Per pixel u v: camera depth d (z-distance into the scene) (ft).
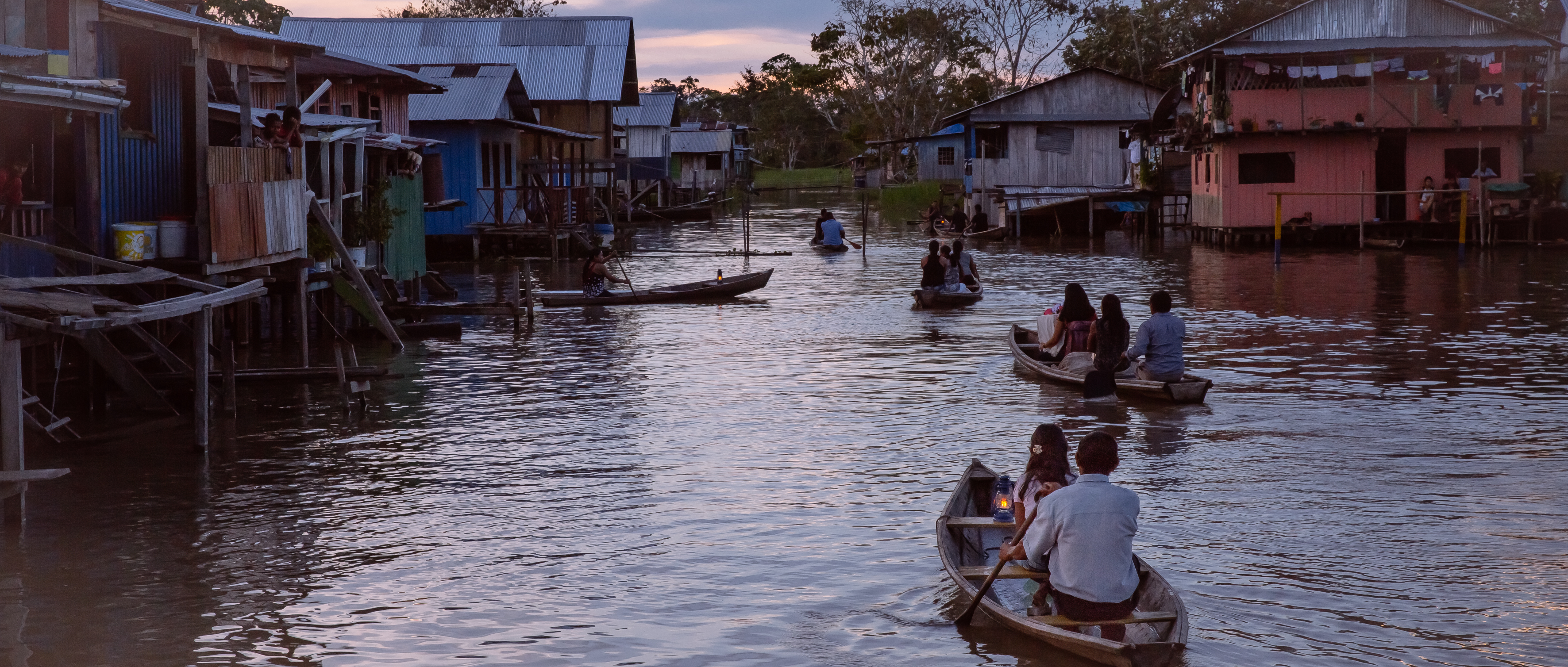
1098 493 23.00
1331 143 121.29
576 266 116.78
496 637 24.29
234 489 35.91
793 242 148.46
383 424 45.34
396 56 176.04
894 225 180.14
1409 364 55.16
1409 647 22.97
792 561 28.68
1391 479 35.12
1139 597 23.76
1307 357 57.72
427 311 73.00
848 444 41.14
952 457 39.04
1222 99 122.72
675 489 35.42
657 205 220.64
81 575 28.12
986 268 109.19
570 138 146.72
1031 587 25.90
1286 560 28.07
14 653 23.41
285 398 50.65
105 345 44.29
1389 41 117.91
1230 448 39.40
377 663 23.04
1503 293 81.25
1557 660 22.22
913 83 276.62
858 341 66.44
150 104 50.57
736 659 23.03
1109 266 109.50
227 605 26.18
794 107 428.15
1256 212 123.24
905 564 28.27
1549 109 126.31
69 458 39.88
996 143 171.42
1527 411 44.37
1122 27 216.95
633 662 22.99
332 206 64.23
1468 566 27.43
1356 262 105.29
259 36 54.90
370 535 31.22
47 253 43.39
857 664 22.62
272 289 62.18
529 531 31.40
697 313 79.97
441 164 100.53
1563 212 118.42
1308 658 22.48
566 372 57.11
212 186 45.39
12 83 34.37
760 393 51.08
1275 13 193.06
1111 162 170.30
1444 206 118.21
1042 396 49.21
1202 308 77.15
